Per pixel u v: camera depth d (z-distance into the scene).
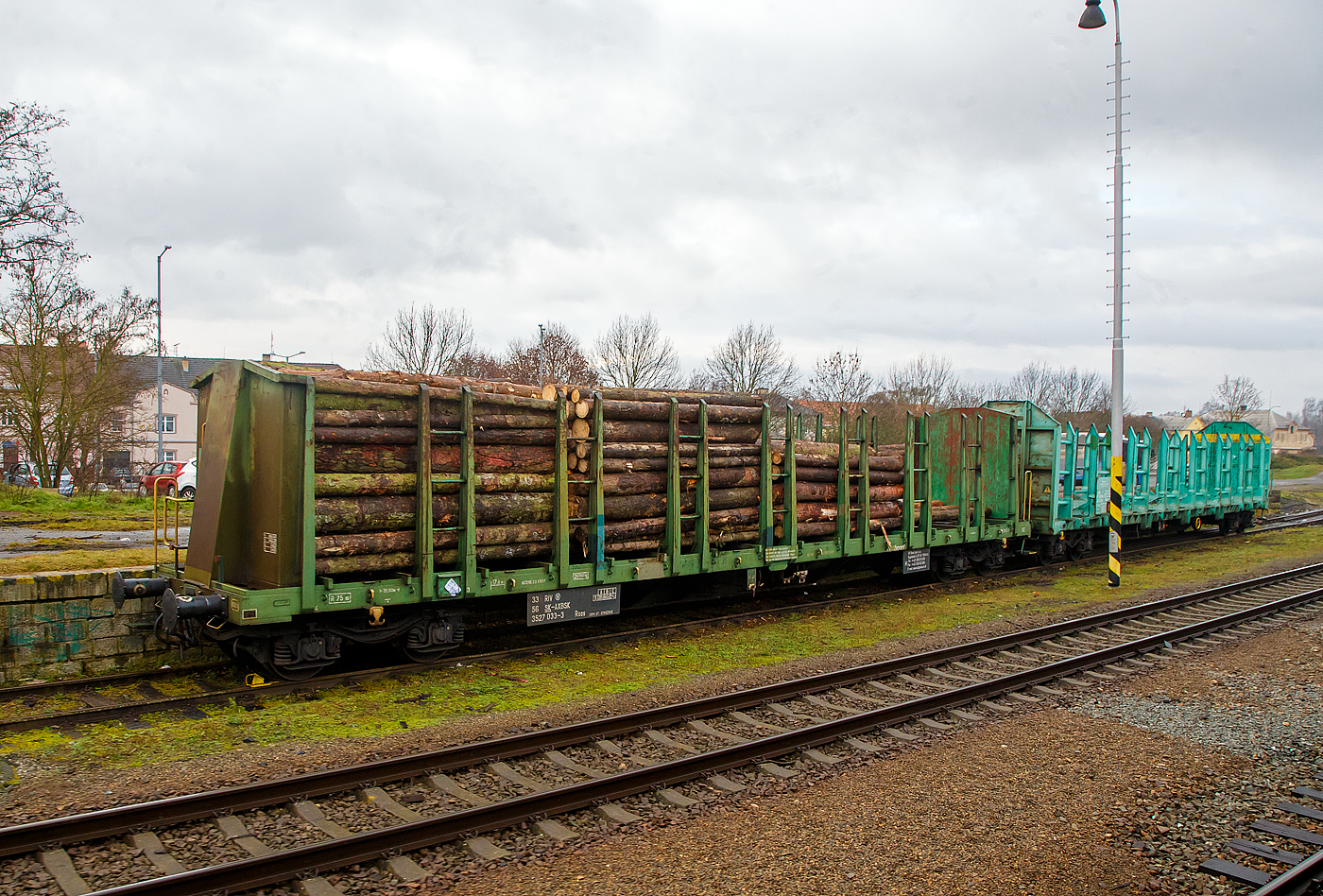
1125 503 19.12
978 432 15.69
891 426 34.84
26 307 25.98
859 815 5.63
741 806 5.75
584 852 5.04
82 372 27.36
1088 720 7.83
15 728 6.92
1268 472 26.14
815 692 8.46
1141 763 6.78
